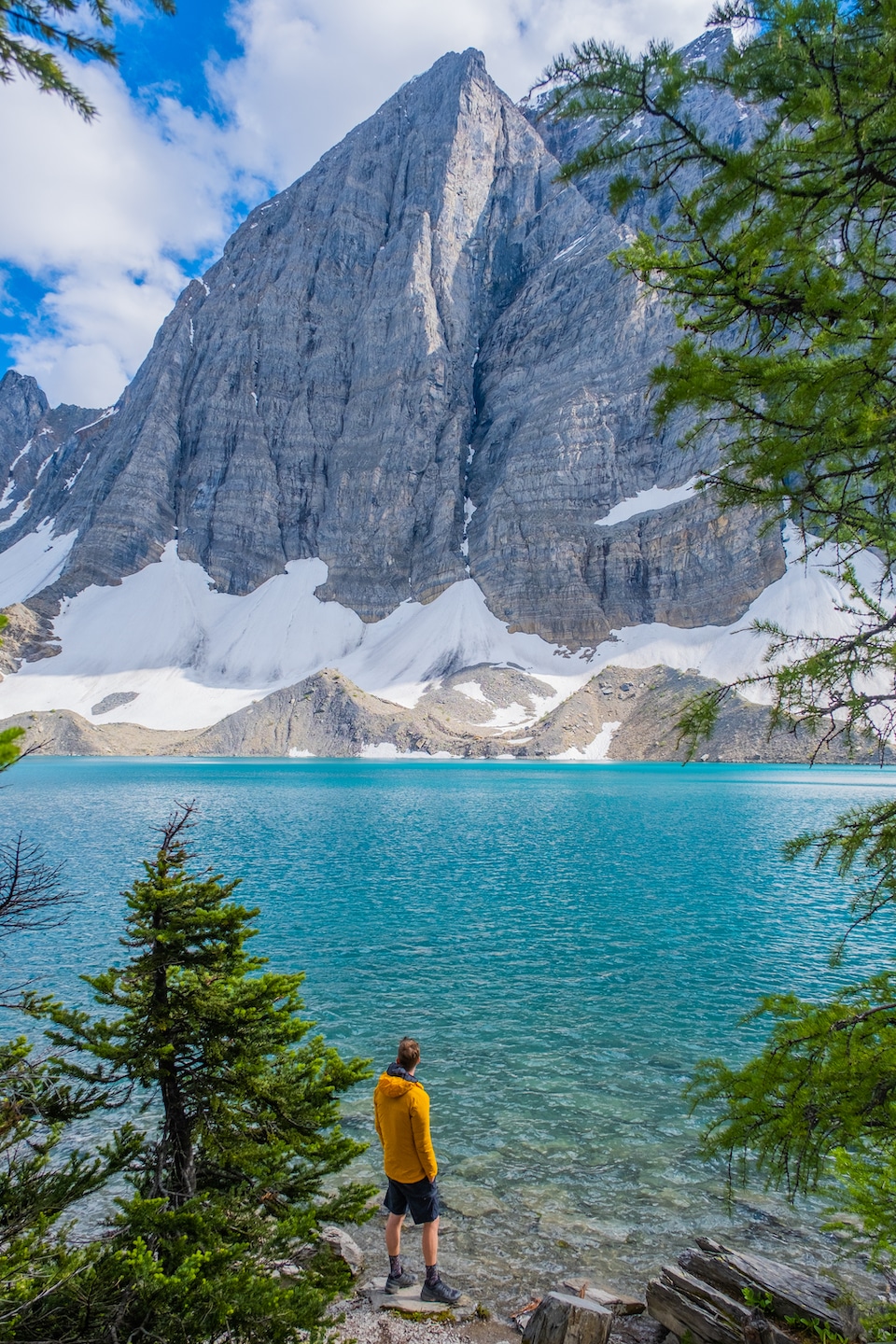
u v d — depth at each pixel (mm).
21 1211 6914
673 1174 13133
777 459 5480
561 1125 14805
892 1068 5770
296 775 126125
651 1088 16312
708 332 6062
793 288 5535
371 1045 18469
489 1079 16734
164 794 90625
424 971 24422
